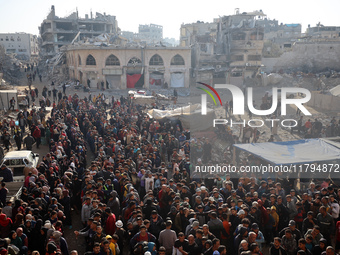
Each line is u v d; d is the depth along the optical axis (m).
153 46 56.69
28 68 75.38
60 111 27.78
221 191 11.12
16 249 8.21
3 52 71.62
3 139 21.27
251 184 10.98
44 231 9.03
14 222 9.55
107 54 55.00
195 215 9.55
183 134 20.28
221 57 36.88
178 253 8.16
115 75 56.16
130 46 55.91
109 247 7.89
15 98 32.88
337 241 9.22
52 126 21.58
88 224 9.17
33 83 60.53
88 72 55.59
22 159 15.84
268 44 57.59
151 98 37.75
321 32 61.91
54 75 67.25
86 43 59.25
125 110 30.98
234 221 9.38
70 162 15.10
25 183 12.89
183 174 13.18
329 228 9.63
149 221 8.88
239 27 57.81
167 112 25.70
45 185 12.20
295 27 110.44
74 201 13.14
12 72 67.44
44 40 99.50
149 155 15.92
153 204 10.50
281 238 8.77
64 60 69.12
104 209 10.18
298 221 10.38
